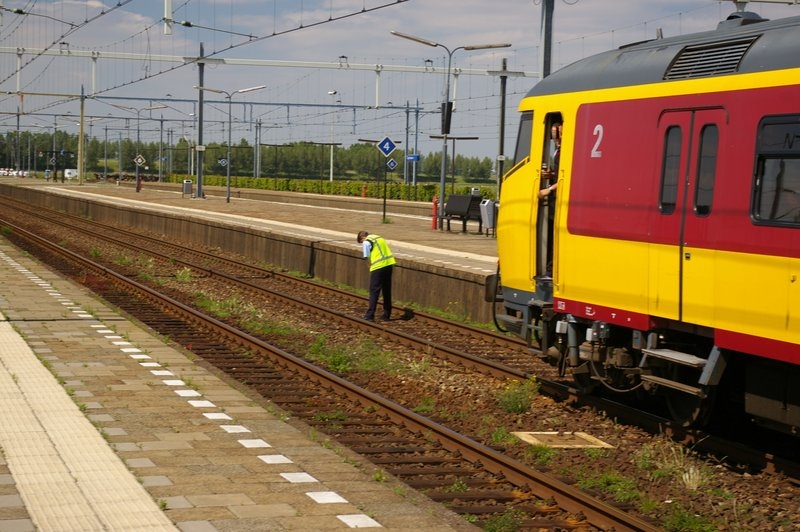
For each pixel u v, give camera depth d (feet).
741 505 28.35
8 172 509.35
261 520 24.22
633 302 37.17
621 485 30.12
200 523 23.71
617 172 38.19
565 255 41.14
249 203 211.20
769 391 32.53
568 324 41.65
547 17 73.51
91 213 180.75
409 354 53.93
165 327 59.52
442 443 34.22
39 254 106.52
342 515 25.00
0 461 28.63
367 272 85.61
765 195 31.24
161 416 35.55
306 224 138.72
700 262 33.83
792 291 29.99
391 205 174.91
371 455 32.91
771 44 32.12
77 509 24.30
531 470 29.53
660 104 36.22
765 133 31.45
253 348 52.95
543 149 43.57
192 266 96.63
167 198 231.30
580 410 41.29
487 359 53.11
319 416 38.17
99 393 38.88
